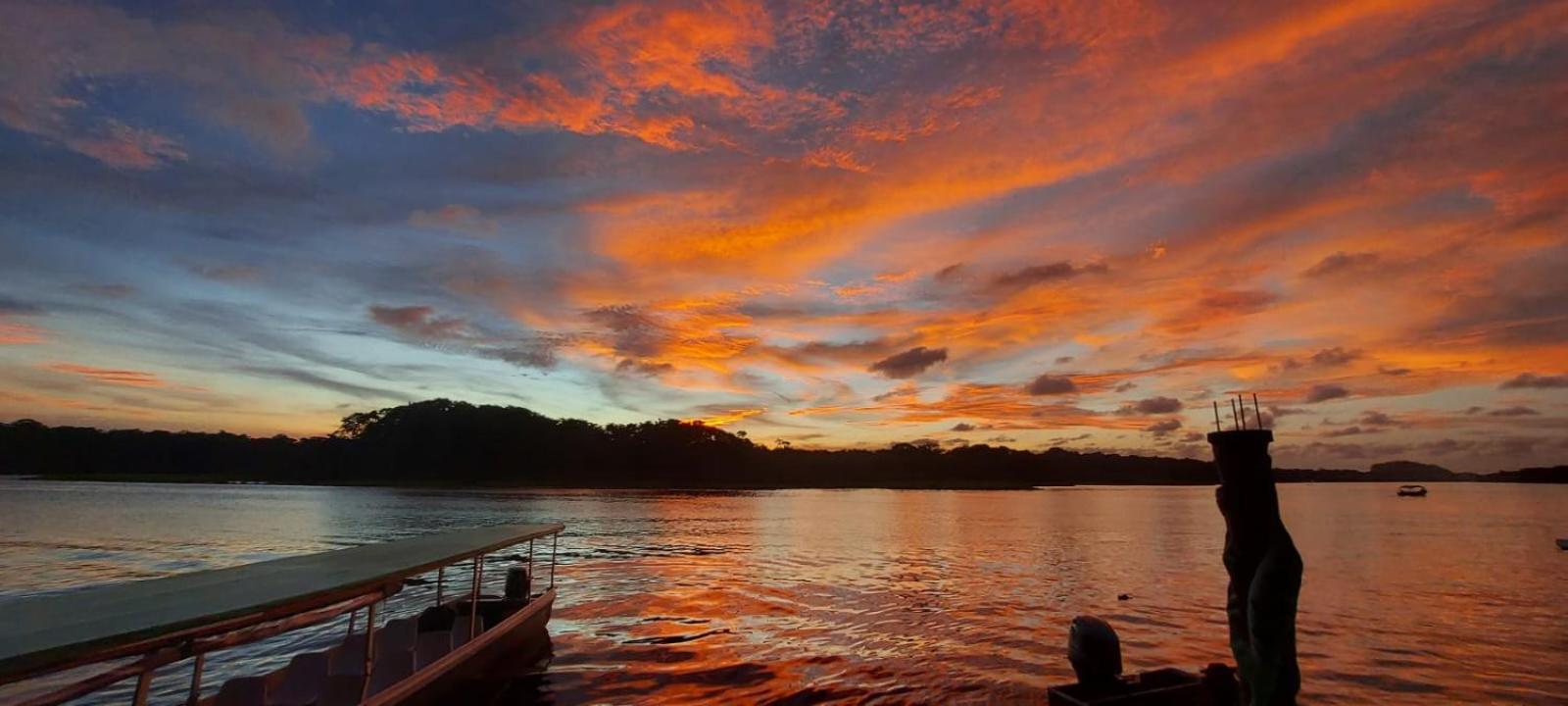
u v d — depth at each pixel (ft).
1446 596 98.84
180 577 33.32
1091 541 196.24
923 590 103.09
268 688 32.30
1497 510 404.57
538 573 121.60
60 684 51.29
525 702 47.50
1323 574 124.36
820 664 58.08
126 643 22.34
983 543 189.06
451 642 43.98
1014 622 78.48
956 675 55.06
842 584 108.88
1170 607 89.25
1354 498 639.76
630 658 59.36
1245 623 13.38
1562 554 158.92
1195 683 20.70
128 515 265.75
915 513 361.10
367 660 34.27
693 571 125.59
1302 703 50.24
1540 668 59.47
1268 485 13.51
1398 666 60.03
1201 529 248.32
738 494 640.17
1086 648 21.98
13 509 288.71
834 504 465.47
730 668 56.49
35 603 26.48
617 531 222.07
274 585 31.12
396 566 37.58
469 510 324.19
